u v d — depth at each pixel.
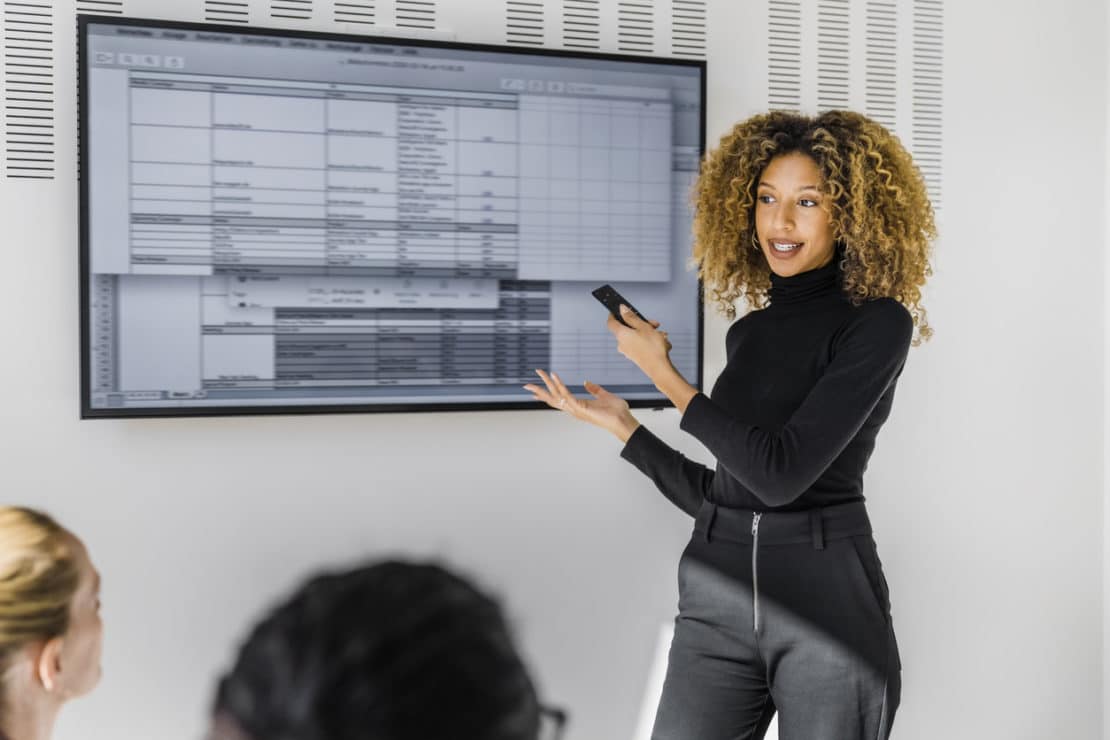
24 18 2.13
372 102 2.26
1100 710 2.82
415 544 2.37
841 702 1.74
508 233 2.34
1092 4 2.77
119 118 2.12
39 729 1.12
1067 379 2.77
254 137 2.19
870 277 1.85
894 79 2.65
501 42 2.39
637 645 2.51
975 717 2.72
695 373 2.45
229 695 0.46
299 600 0.48
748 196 2.01
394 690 0.44
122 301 2.14
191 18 2.21
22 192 2.13
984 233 2.70
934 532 2.68
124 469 2.21
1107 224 2.79
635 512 2.51
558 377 2.38
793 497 1.71
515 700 0.46
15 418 2.14
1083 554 2.79
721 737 1.88
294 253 2.23
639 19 2.48
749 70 2.55
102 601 2.20
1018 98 2.72
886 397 1.84
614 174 2.39
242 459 2.28
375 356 2.28
